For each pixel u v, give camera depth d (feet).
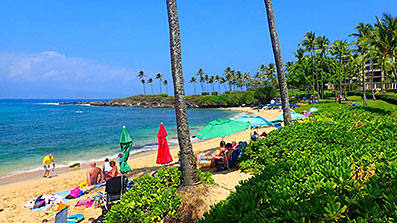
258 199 10.41
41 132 118.01
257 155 29.94
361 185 9.21
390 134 19.77
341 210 7.56
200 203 19.31
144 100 453.17
